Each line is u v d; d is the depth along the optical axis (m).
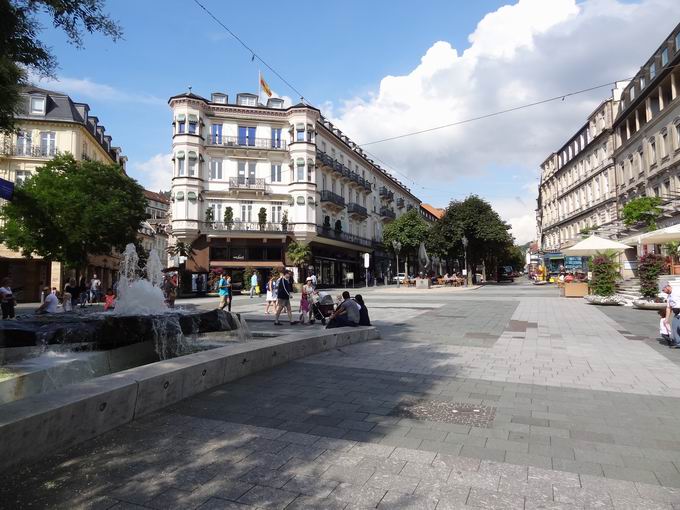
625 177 40.56
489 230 48.31
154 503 3.05
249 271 38.72
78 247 27.20
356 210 54.38
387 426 4.65
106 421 4.31
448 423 4.77
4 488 3.20
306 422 4.74
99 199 27.38
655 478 3.48
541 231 76.56
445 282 43.28
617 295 20.72
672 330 9.53
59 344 6.30
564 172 61.72
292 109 43.03
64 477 3.39
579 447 4.12
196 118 40.19
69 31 5.84
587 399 5.72
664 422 4.82
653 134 33.88
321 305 14.10
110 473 3.47
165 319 7.41
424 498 3.15
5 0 5.03
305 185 42.69
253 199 42.03
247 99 44.94
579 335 11.39
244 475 3.48
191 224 39.50
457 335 11.47
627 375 7.05
